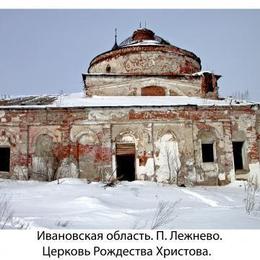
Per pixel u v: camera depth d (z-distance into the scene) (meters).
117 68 23.95
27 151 18.78
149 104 19.59
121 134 19.23
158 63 23.78
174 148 19.22
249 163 19.44
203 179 18.94
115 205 10.34
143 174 18.83
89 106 19.19
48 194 11.77
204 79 22.86
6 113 19.06
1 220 7.59
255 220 8.51
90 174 18.64
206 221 8.28
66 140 18.91
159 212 9.20
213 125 19.62
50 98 21.91
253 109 20.06
